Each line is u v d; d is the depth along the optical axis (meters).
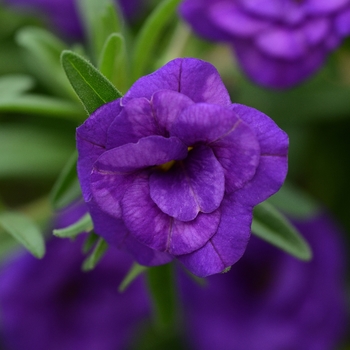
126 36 0.28
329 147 0.33
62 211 0.28
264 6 0.27
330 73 0.29
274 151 0.21
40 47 0.28
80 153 0.22
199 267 0.22
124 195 0.22
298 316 0.29
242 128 0.21
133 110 0.21
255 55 0.28
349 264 0.32
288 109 0.31
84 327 0.29
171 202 0.22
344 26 0.27
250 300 0.29
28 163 0.30
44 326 0.29
